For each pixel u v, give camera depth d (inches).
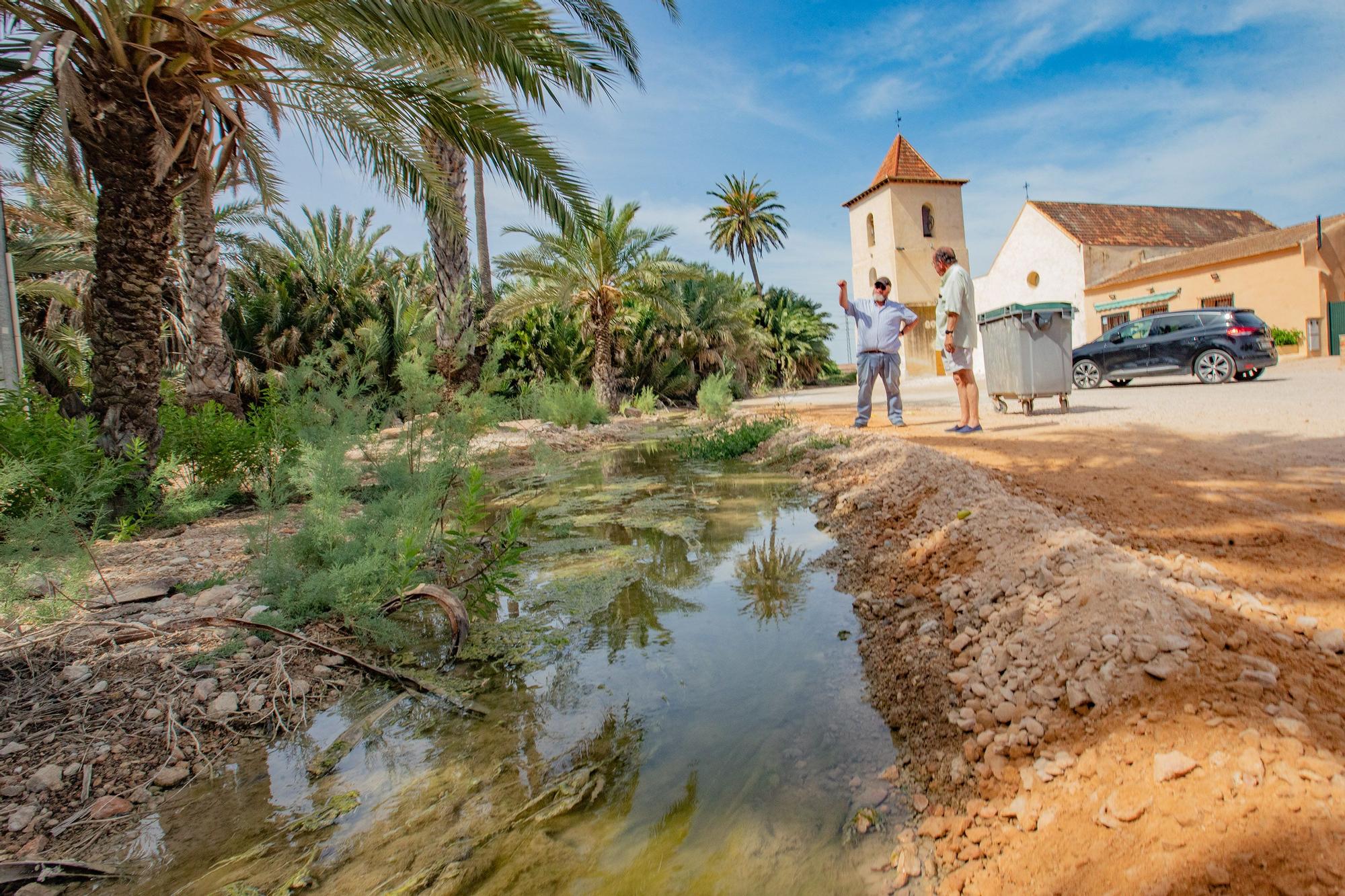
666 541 181.8
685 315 744.3
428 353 246.8
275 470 218.8
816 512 205.5
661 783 76.5
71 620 121.0
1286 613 90.0
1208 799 57.2
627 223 660.1
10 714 93.1
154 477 205.6
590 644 117.6
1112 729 70.8
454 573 143.5
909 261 1177.4
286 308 630.5
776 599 134.4
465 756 85.3
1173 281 810.2
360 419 202.2
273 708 99.6
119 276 210.4
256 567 138.9
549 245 615.5
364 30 223.8
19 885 65.4
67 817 76.3
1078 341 913.5
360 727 94.1
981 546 128.9
